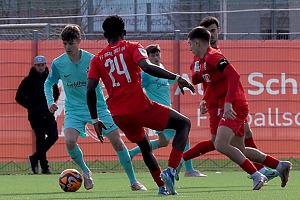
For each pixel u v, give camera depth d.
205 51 24.86
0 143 41.09
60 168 41.59
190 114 41.19
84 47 40.59
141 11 46.47
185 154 29.86
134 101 22.73
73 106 28.02
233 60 41.56
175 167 23.52
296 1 46.69
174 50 40.97
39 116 39.16
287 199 22.50
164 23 45.88
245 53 41.47
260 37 44.59
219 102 25.70
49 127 39.31
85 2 47.34
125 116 22.84
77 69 27.53
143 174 39.09
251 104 41.62
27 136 41.16
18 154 41.19
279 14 47.31
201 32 24.80
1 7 48.94
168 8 46.41
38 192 27.75
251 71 41.53
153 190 27.95
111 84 22.89
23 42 40.94
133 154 35.78
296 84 41.69
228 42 41.47
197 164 42.16
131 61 22.52
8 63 40.91
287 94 41.66
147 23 45.38
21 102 39.31
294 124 41.78
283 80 41.69
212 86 25.66
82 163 28.17
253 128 41.69
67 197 24.62
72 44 27.23
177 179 30.70
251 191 26.42
